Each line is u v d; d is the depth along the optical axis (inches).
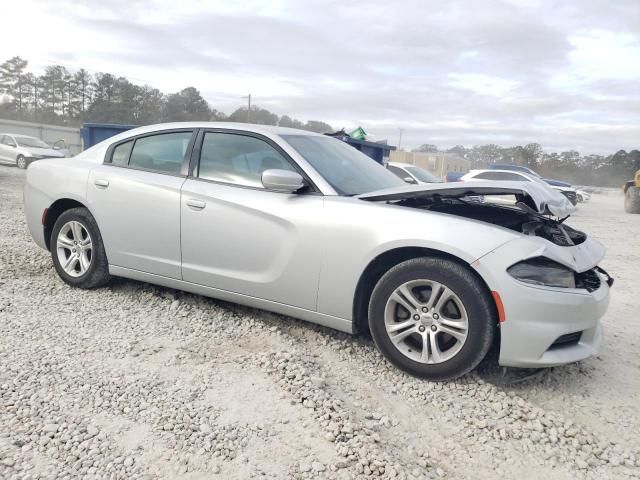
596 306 120.6
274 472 90.0
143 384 116.0
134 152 171.9
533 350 114.3
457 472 94.3
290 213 137.2
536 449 102.3
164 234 157.8
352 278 129.7
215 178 153.6
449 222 122.1
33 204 186.2
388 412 112.2
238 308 166.7
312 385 118.8
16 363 121.5
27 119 2719.0
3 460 88.0
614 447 104.6
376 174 165.5
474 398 119.3
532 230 131.9
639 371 142.2
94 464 88.9
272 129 157.8
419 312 124.0
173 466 89.8
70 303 164.9
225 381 119.7
